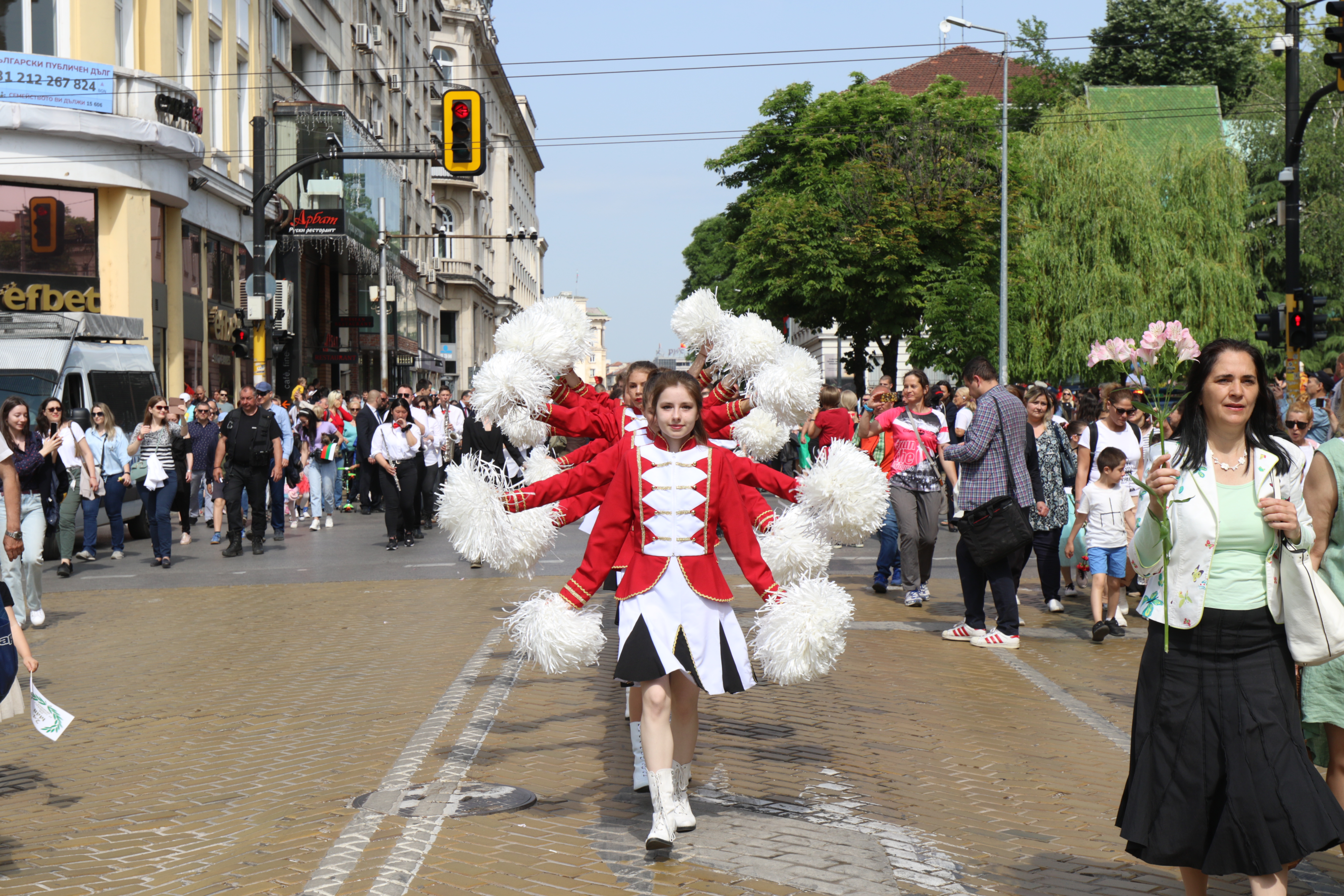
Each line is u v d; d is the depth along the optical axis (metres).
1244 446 4.05
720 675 4.98
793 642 4.90
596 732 6.81
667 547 5.02
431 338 67.25
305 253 38.78
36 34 23.86
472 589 12.77
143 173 25.17
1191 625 3.88
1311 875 4.74
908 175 38.41
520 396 5.82
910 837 5.09
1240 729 3.80
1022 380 37.59
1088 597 12.31
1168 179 38.19
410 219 57.97
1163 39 55.28
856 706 7.49
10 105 22.89
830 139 41.66
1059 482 11.44
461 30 74.62
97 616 11.46
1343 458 4.23
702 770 6.09
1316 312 20.08
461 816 5.34
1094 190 37.34
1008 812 5.45
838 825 5.24
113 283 24.84
